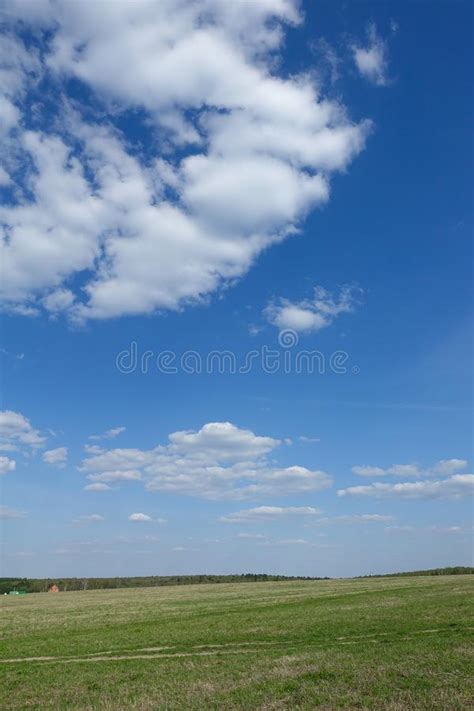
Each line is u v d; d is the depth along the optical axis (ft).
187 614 195.00
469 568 607.37
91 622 183.42
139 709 68.64
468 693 65.77
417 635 115.24
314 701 67.46
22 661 112.47
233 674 85.05
